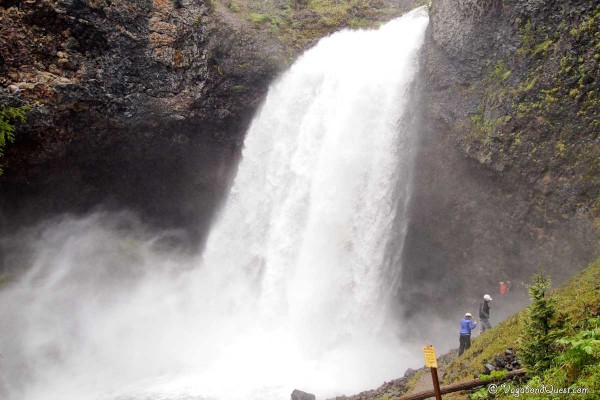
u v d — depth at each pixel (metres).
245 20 29.89
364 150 25.06
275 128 28.64
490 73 20.25
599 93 16.45
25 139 23.97
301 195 26.64
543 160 17.95
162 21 26.53
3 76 22.72
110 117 25.67
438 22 22.70
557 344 9.62
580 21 17.05
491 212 20.45
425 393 11.65
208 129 28.58
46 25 23.38
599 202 16.12
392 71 25.11
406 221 23.81
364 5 33.75
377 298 23.86
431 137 22.58
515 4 19.05
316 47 30.19
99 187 28.31
